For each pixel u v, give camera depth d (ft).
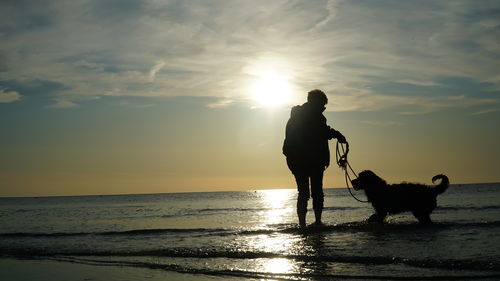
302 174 29.45
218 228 31.65
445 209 42.80
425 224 28.89
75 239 28.76
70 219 52.65
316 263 18.21
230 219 42.88
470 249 19.40
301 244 22.57
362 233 25.77
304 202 29.50
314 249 20.98
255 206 78.02
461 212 38.73
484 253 18.35
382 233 25.55
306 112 29.40
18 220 53.26
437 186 30.37
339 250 20.45
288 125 29.78
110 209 88.84
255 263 18.89
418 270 16.25
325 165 29.84
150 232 30.68
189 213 59.16
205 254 21.25
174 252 22.04
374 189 30.91
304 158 29.12
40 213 74.69
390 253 19.24
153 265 19.72
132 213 64.95
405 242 21.99
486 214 35.83
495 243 20.66
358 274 16.08
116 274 18.49
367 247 20.98
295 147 29.27
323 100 29.68
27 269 20.53
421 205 30.01
